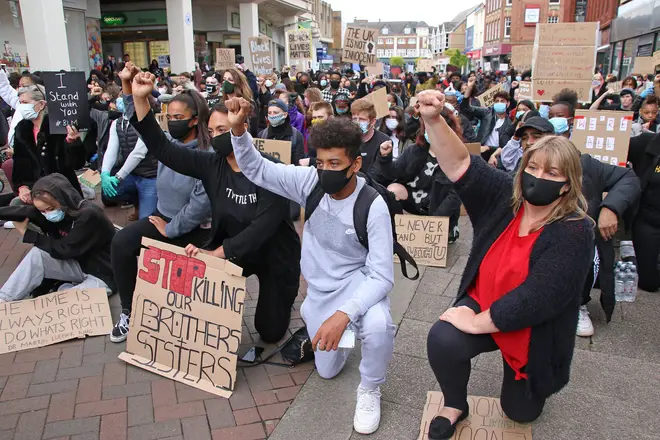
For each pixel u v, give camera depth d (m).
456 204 5.43
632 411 2.98
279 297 3.59
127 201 6.07
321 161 2.71
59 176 4.14
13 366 3.43
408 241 5.25
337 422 2.90
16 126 5.24
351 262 2.94
